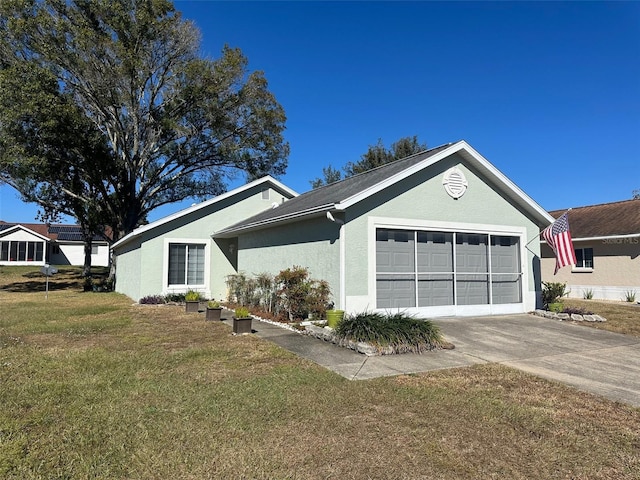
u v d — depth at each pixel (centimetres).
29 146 2022
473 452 379
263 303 1275
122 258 2211
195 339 859
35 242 4056
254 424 430
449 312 1127
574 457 374
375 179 1132
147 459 356
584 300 1780
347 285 978
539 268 1305
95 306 1477
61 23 1948
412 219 1078
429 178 1115
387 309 1041
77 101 2208
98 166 2283
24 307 1448
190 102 2295
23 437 393
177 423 430
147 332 939
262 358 701
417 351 760
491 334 934
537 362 710
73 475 331
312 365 659
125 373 605
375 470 345
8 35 1955
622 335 958
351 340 773
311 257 1116
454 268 1145
